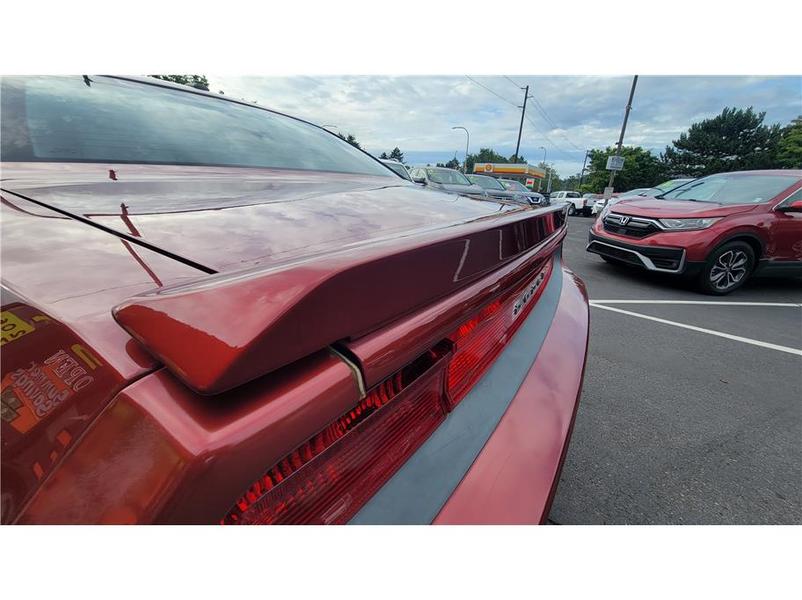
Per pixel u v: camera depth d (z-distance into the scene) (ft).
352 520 1.85
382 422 2.02
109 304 1.70
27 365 1.65
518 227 3.43
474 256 2.59
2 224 2.29
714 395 7.73
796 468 5.70
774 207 15.15
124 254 2.07
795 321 12.68
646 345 10.25
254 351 1.26
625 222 17.01
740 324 12.18
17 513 1.50
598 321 12.11
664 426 6.65
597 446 6.07
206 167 4.14
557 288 5.30
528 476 2.53
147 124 4.32
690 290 16.28
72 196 2.79
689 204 16.24
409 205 3.85
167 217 2.59
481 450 2.49
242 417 1.32
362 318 1.67
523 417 2.88
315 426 1.49
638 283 17.22
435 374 2.32
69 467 1.42
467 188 32.55
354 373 1.62
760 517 4.76
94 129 3.85
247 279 1.46
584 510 4.82
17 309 1.77
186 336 1.32
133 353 1.48
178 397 1.34
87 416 1.44
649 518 4.73
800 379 8.53
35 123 3.56
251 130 5.43
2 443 1.62
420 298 2.04
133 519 1.28
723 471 5.60
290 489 1.61
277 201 3.30
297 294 1.38
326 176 4.98
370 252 1.75
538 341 3.85
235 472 1.28
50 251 2.05
